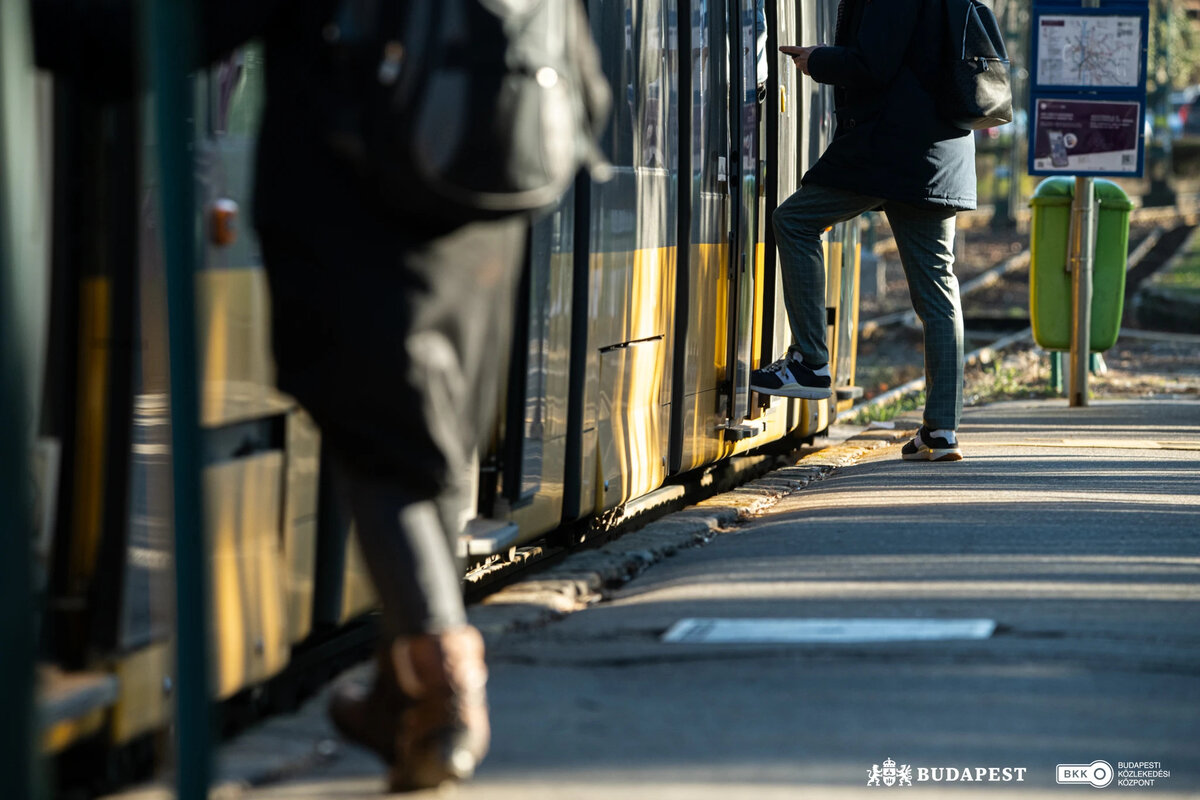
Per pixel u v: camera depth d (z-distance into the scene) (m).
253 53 14.53
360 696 13.09
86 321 12.62
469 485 19.77
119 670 12.88
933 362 31.91
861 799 12.56
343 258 11.84
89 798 13.34
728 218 29.33
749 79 29.89
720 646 17.47
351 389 11.91
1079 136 40.91
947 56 29.58
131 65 11.91
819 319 30.55
